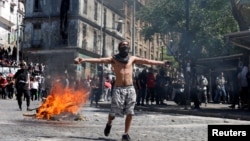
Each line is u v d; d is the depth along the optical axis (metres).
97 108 17.31
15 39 56.03
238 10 18.25
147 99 19.20
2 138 6.56
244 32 15.16
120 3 52.84
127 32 55.25
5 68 30.59
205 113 13.54
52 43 36.66
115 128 8.70
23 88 13.85
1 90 26.17
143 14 30.41
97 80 20.52
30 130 7.86
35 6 45.97
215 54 31.50
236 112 14.15
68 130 8.09
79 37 44.19
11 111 13.38
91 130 8.20
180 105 19.44
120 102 6.64
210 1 27.09
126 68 6.67
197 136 7.54
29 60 43.94
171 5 28.33
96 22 48.56
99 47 48.56
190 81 17.89
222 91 22.78
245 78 15.83
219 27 28.47
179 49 25.97
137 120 11.12
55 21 44.25
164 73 19.78
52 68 26.25
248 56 17.20
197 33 28.78
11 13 58.44
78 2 44.41
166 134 7.80
